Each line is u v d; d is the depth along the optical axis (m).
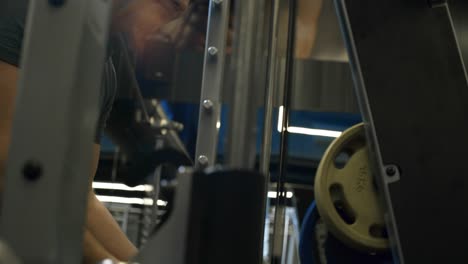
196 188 0.74
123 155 2.80
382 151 1.36
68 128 0.75
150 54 2.60
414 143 1.36
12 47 1.11
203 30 2.39
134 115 2.60
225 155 0.80
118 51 1.37
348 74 2.91
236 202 0.73
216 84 1.42
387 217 1.36
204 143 1.41
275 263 1.52
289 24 1.57
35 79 0.76
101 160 3.01
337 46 3.19
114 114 2.57
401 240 1.32
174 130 2.88
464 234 1.31
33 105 0.76
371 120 1.38
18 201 0.74
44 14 0.77
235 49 0.83
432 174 1.34
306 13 3.07
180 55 2.63
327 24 3.10
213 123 1.42
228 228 0.73
